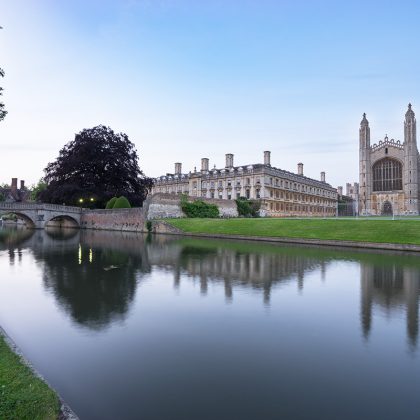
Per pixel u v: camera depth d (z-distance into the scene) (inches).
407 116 3988.7
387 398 279.0
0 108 805.2
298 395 283.1
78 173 2760.8
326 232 1485.0
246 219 2034.9
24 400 234.7
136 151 3078.2
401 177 4060.0
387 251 1149.7
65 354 357.7
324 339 395.9
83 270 798.5
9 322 451.5
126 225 2390.5
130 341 390.3
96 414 258.2
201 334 410.0
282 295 580.1
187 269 810.2
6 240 1578.5
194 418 252.7
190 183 3939.5
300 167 4394.7
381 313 486.0
